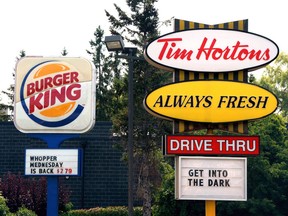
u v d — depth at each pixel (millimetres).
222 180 17844
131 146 20891
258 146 17828
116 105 31391
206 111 18141
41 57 19875
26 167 19297
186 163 17906
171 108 18125
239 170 17891
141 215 33562
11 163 36500
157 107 18125
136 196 32938
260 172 26172
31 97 19734
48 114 19672
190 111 18125
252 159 26125
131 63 21141
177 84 18172
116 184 35781
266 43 18438
